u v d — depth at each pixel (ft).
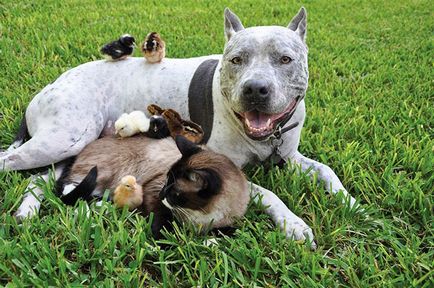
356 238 3.45
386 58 6.82
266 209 3.61
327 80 6.12
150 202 3.42
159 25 7.72
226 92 3.77
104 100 4.22
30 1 8.50
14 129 4.56
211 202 3.19
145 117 3.92
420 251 3.38
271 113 3.56
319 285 2.96
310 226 3.55
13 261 2.97
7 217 3.33
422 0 10.34
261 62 3.60
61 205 3.52
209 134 4.03
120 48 4.33
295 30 4.10
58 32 7.00
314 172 4.04
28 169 3.98
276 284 3.06
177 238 3.31
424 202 3.73
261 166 4.07
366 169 4.22
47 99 4.00
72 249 3.19
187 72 4.24
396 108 5.31
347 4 9.96
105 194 3.55
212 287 2.96
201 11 8.78
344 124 4.88
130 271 3.00
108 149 3.83
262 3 9.68
